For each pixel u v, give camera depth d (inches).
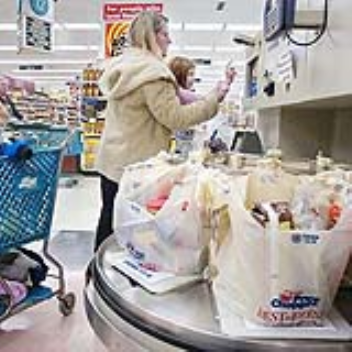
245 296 32.8
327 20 49.7
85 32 499.2
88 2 380.8
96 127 404.8
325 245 31.5
